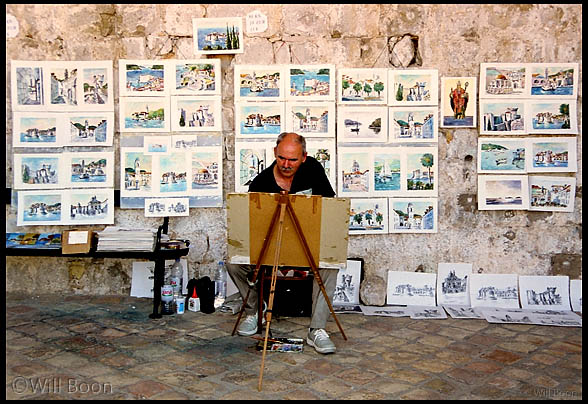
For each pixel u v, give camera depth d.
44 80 5.12
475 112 5.09
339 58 5.10
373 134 5.10
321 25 5.09
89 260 5.26
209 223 5.22
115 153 5.20
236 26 5.09
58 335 4.23
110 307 4.92
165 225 5.09
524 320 4.70
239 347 4.04
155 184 5.15
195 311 4.84
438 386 3.42
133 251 4.62
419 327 4.52
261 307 4.21
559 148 5.10
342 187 5.11
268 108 5.09
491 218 5.16
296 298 4.68
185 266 5.20
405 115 5.09
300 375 3.57
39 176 5.15
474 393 3.33
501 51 5.08
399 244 5.17
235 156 5.13
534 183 5.12
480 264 5.18
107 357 3.82
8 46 5.12
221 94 5.15
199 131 5.15
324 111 5.09
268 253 3.90
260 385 3.36
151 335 4.26
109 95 5.14
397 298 5.11
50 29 5.13
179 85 5.12
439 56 5.09
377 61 5.10
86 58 5.16
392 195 5.12
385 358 3.86
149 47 5.14
